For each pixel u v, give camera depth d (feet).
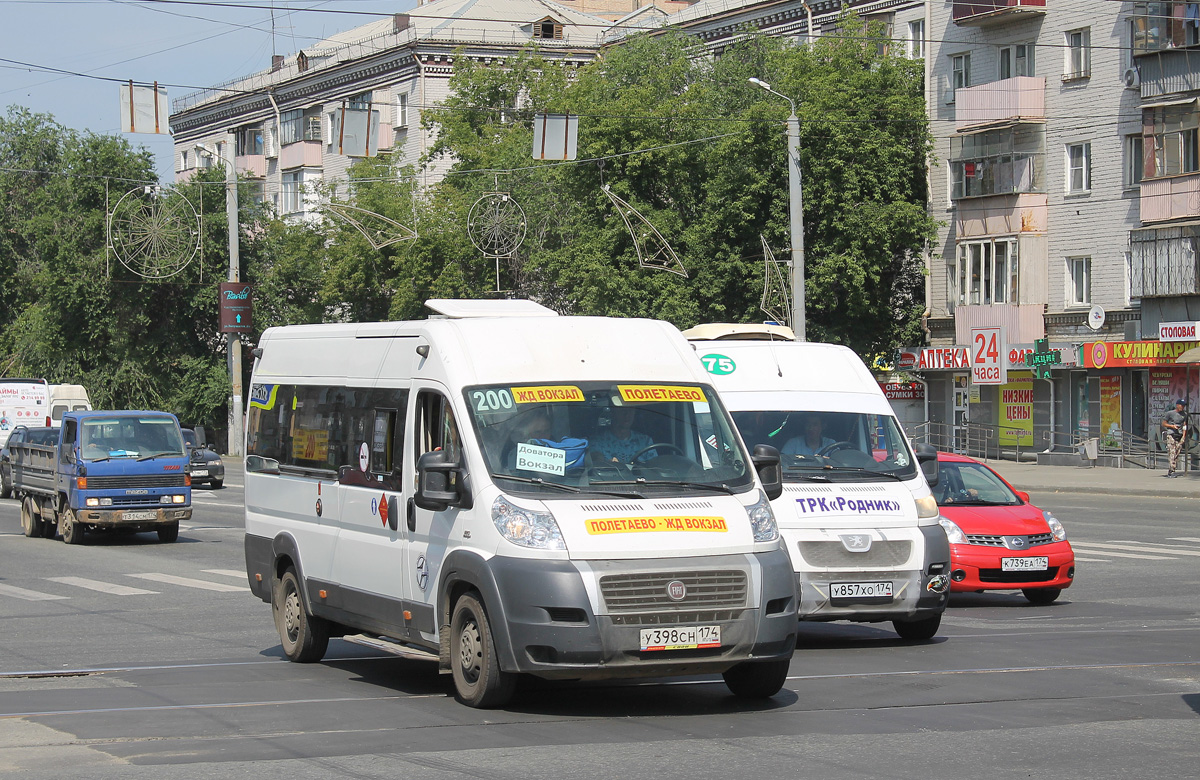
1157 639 40.19
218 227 205.77
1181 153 131.03
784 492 39.75
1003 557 48.08
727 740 26.13
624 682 33.35
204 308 208.23
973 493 52.29
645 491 29.32
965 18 150.82
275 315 210.59
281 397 40.22
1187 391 132.36
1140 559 64.75
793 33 174.09
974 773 23.12
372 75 226.17
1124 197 138.41
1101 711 28.78
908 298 159.53
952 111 155.43
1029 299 146.41
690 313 144.97
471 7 227.61
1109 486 112.68
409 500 31.86
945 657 37.19
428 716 29.09
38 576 63.72
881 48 159.12
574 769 23.65
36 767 24.38
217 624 47.39
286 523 38.93
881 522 39.45
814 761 24.13
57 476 81.87
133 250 198.59
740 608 28.30
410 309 182.91
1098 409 141.28
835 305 144.77
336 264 192.34
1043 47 146.00
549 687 32.63
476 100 197.67
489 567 28.40
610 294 147.02
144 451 80.64
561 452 29.71
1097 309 139.74
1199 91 129.29
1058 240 145.28
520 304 38.58
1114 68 139.13
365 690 33.09
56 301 204.95
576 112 151.74
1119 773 23.09
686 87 160.45
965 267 152.15
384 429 33.63
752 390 43.50
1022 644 39.50
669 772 23.35
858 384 44.45
